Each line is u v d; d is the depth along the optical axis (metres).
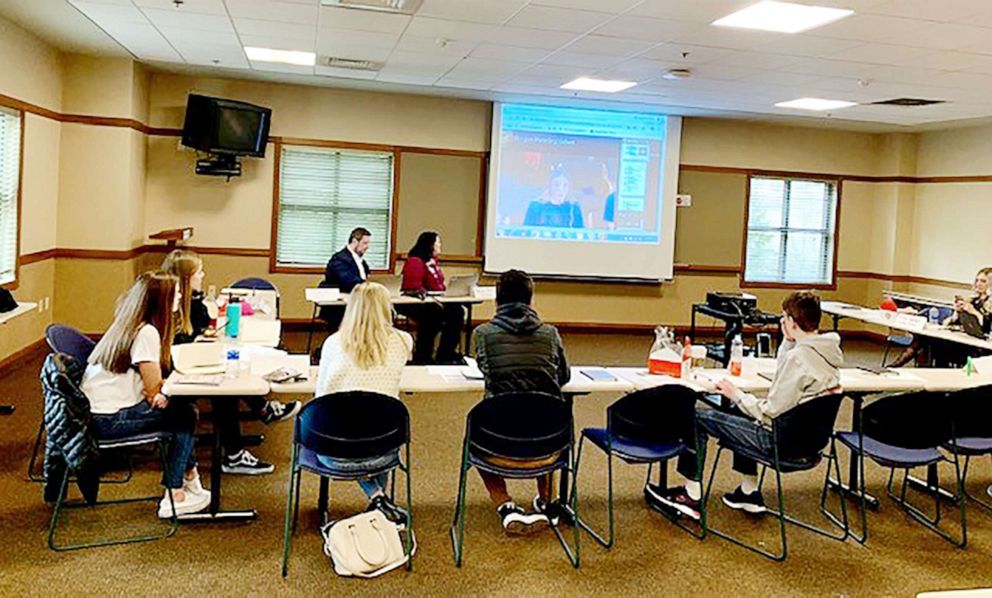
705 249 10.15
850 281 10.66
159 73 8.35
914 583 3.38
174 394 3.37
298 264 9.10
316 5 5.08
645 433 3.61
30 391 5.79
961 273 9.50
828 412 3.63
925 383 4.30
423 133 9.23
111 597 2.96
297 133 8.88
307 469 3.27
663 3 4.64
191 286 4.38
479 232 9.52
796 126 10.16
